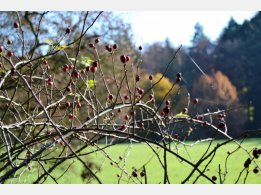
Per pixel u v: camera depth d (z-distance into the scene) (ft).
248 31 107.34
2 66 11.76
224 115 13.02
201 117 13.23
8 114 18.49
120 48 34.78
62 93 12.84
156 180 19.33
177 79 10.34
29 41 30.96
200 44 101.24
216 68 100.17
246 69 99.30
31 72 11.85
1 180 8.09
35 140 10.00
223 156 21.12
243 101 85.40
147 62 72.38
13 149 10.83
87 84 11.28
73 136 12.16
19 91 20.27
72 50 27.61
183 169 21.75
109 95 11.43
